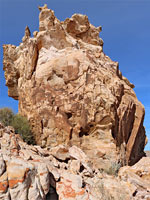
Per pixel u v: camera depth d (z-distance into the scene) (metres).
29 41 13.40
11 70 16.47
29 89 12.01
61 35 12.64
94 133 10.30
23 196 4.73
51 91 10.98
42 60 11.85
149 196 7.00
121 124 11.05
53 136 10.25
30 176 5.20
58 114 10.50
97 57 14.09
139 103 13.41
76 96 10.65
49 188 6.04
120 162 9.73
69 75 11.16
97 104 10.34
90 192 6.26
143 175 8.52
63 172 6.89
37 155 7.42
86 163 8.29
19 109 14.12
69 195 5.78
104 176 8.16
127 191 7.02
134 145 12.35
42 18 13.08
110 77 12.11
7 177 4.83
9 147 6.39
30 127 10.80
